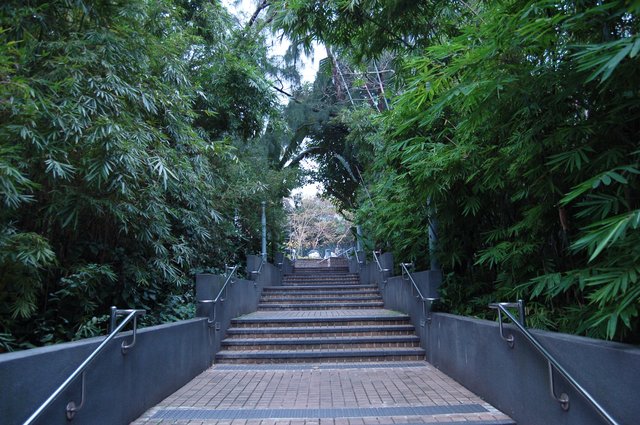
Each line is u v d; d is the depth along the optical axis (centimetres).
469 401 420
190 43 815
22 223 436
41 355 247
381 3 504
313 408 412
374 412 396
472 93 308
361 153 1124
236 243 1119
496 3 333
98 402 309
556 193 340
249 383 517
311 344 679
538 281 346
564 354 280
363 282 1311
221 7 941
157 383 429
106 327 517
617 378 231
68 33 488
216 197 892
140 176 489
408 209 639
